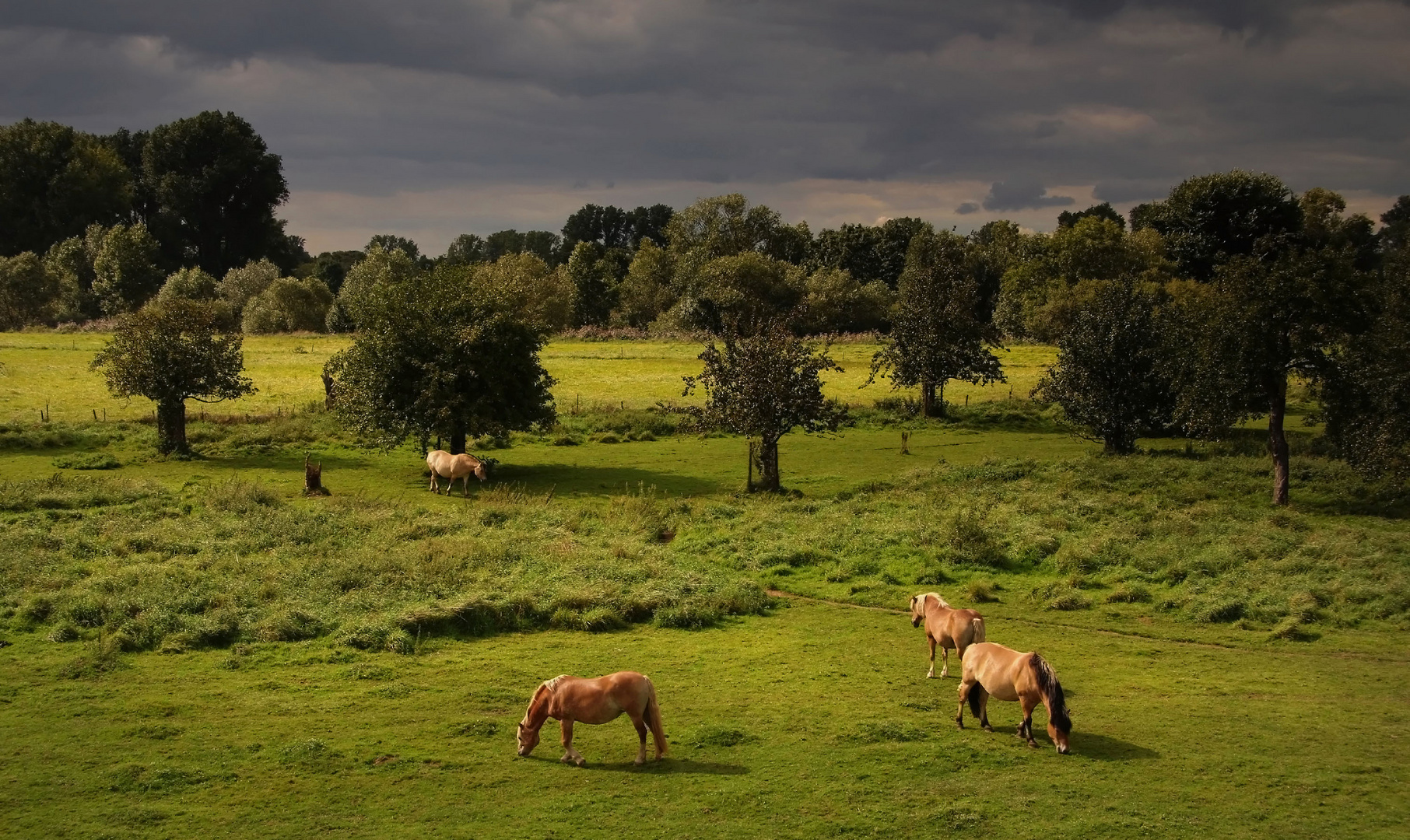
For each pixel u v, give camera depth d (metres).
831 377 78.06
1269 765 14.95
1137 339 47.69
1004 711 17.75
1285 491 37.69
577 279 134.62
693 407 41.81
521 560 28.03
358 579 25.44
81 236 150.00
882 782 14.33
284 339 102.56
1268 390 37.72
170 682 18.72
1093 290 89.00
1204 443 49.94
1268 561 28.36
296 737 16.02
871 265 140.25
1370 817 13.16
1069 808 13.41
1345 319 36.03
